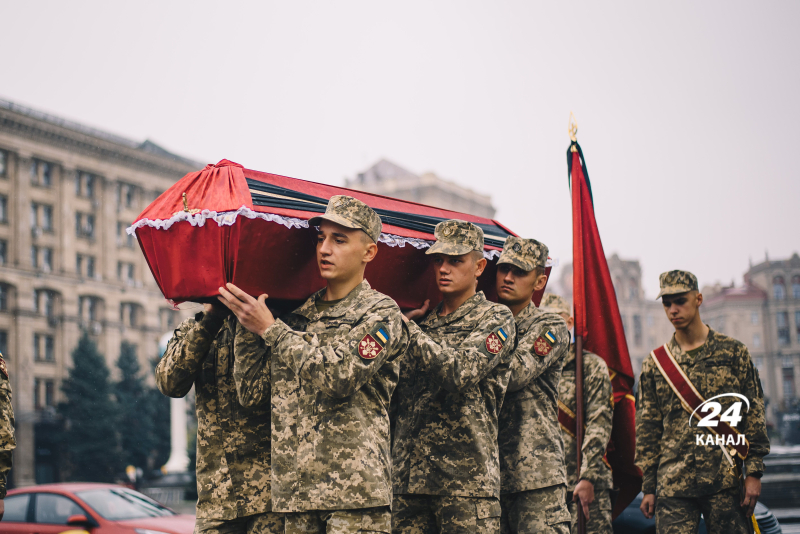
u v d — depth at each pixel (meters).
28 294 45.53
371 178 77.62
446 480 3.68
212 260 3.20
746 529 4.65
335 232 3.27
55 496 8.95
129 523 8.45
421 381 3.84
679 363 4.85
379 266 3.95
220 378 3.55
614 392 5.16
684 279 4.85
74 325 47.62
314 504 3.04
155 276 3.38
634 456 5.14
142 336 51.41
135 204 52.25
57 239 47.62
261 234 3.22
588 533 4.88
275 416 3.22
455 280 3.93
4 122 45.16
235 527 3.49
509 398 4.29
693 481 4.68
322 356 3.03
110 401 43.53
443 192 75.19
